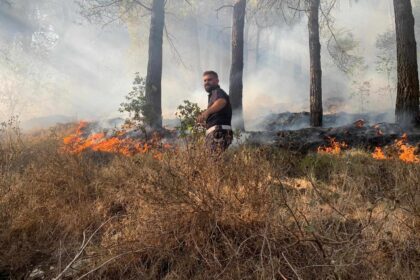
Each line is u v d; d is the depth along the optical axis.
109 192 3.49
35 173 3.80
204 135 3.89
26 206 3.10
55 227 2.97
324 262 2.06
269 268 2.07
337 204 2.94
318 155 5.13
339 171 4.13
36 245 2.75
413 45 8.08
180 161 2.95
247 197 2.66
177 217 2.63
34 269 2.51
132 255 2.40
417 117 7.84
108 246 2.43
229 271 2.17
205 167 2.87
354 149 6.00
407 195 2.80
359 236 2.45
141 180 2.95
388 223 2.54
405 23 8.15
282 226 2.40
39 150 5.67
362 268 2.11
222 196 2.69
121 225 2.82
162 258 2.43
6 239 2.74
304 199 2.98
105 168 4.34
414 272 2.04
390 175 3.79
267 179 2.84
